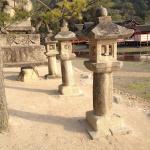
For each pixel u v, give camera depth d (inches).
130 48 1432.1
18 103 303.0
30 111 271.9
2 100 214.4
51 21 736.3
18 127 226.8
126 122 236.2
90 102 303.0
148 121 241.3
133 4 2519.7
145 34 1464.1
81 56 1157.7
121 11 2251.5
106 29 191.2
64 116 255.1
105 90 211.5
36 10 685.3
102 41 197.9
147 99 338.6
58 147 191.8
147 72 600.7
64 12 754.2
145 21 2261.3
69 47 327.0
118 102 305.4
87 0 791.7
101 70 203.3
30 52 615.2
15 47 603.5
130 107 288.8
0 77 211.6
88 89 376.2
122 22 1566.2
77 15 770.2
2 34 600.4
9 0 609.3
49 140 203.3
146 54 1137.4
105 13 196.7
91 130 213.6
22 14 495.5
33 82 436.5
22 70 461.1
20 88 389.4
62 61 331.6
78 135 210.4
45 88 383.9
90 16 1314.0
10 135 211.6
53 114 261.9
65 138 205.9
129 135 207.2
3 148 191.8
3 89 215.0
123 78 522.9
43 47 626.2
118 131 208.2
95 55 201.9
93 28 191.6
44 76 486.0
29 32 649.6
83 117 249.4
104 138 202.1
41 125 232.4
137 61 868.6
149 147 188.9
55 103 301.7
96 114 216.8
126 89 410.9
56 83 421.4
